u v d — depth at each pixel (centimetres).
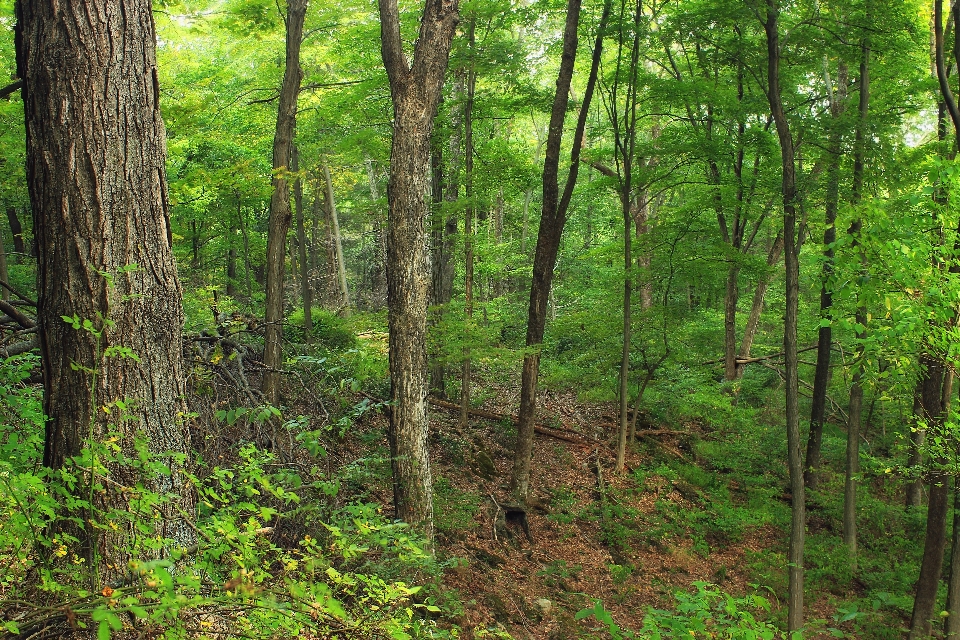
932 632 902
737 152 1459
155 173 383
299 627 286
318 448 344
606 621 371
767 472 1516
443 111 1275
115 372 360
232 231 2005
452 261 1552
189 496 384
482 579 927
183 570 299
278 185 942
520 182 1269
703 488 1448
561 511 1223
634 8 1324
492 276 2100
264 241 2070
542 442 1469
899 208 973
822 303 1391
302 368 970
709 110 1522
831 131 1190
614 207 2705
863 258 688
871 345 661
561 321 1500
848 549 1234
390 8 766
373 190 2238
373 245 2705
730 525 1298
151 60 384
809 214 1363
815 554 1234
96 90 359
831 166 1220
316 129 1517
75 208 355
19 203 1470
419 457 773
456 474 1176
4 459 368
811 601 1112
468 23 1263
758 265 1323
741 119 1456
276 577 331
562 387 1552
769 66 1023
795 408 992
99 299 358
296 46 960
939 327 609
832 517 1384
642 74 1366
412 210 773
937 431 769
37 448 398
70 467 349
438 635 404
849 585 1166
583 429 1580
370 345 1306
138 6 376
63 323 356
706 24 1284
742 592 1102
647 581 1080
